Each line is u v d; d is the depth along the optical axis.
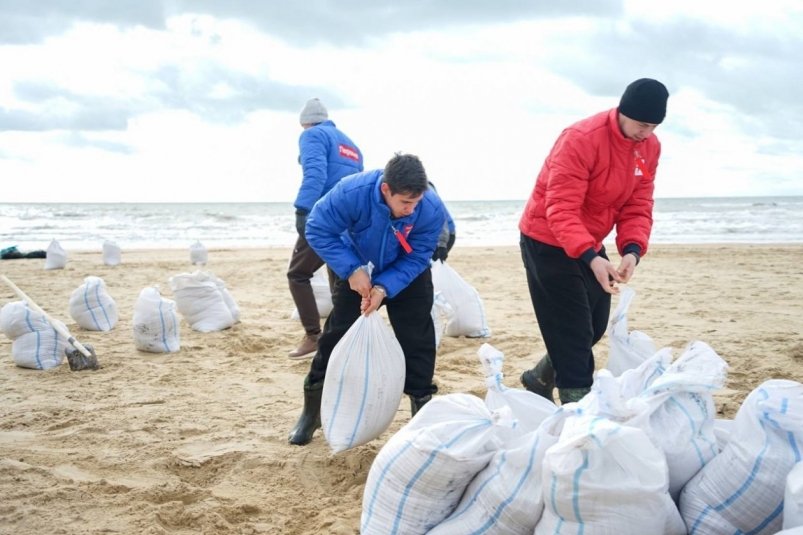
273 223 38.38
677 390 2.89
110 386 6.00
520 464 2.76
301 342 7.57
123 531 3.45
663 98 3.79
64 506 3.71
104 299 8.43
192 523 3.59
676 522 2.69
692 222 34.19
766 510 2.63
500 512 2.76
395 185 3.77
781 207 51.69
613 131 3.93
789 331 7.76
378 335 4.10
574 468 2.48
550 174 4.03
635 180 4.12
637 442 2.51
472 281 12.81
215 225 36.66
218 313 8.24
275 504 3.80
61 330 6.61
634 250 4.10
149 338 7.13
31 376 6.35
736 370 6.07
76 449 4.54
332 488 4.01
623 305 4.07
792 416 2.66
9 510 3.64
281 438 4.73
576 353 4.13
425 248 4.17
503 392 3.31
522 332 7.95
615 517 2.49
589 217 4.20
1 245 25.14
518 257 17.28
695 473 2.83
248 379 6.21
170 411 5.31
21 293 6.81
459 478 2.92
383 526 2.99
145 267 15.47
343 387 4.09
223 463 4.32
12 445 4.60
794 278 12.59
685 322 8.44
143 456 4.43
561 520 2.57
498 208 67.88
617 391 2.78
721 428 3.08
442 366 6.48
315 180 5.98
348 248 4.16
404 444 2.97
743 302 9.95
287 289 11.88
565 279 4.13
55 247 15.23
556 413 2.84
